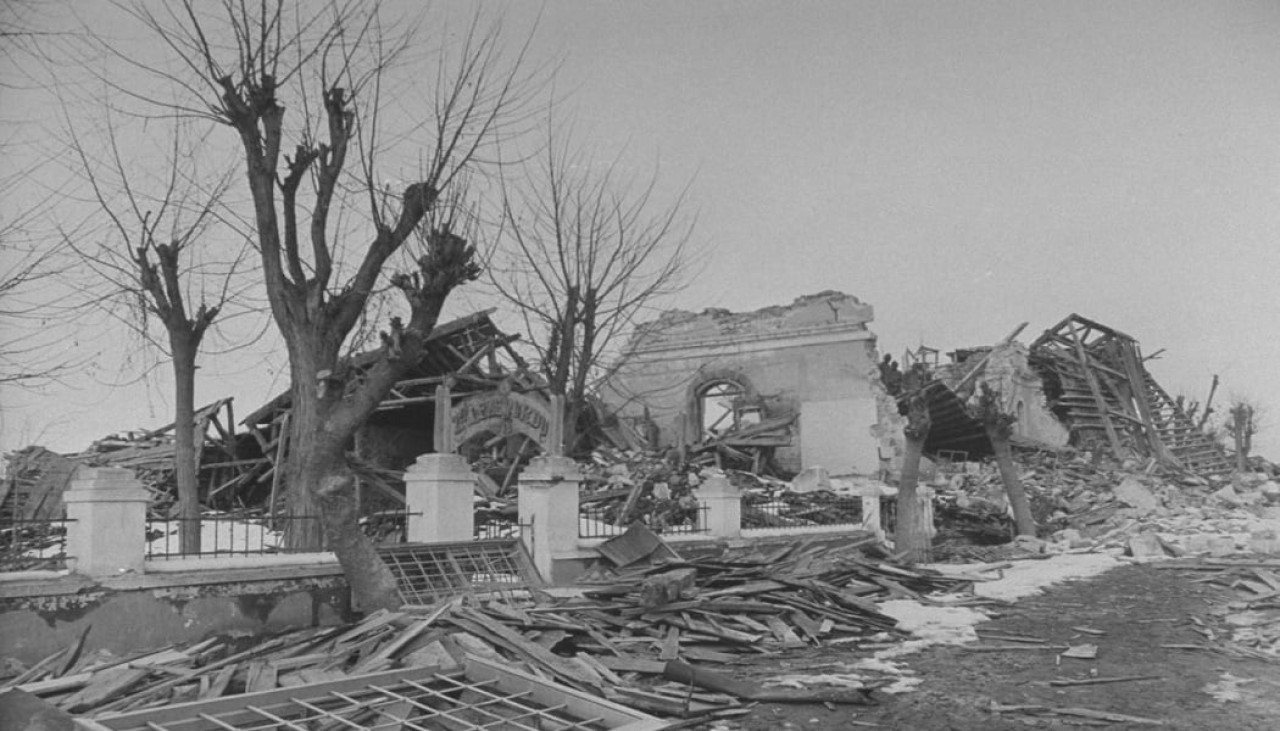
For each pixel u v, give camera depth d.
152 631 10.57
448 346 26.19
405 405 27.27
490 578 14.16
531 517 15.55
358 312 15.79
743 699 9.55
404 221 15.83
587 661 10.45
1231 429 43.44
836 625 13.97
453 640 10.20
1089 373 41.03
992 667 11.28
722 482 19.98
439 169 16.58
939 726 8.62
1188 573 20.55
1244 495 35.09
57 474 22.11
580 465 28.28
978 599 17.09
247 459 27.95
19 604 9.59
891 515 27.30
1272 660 11.62
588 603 13.26
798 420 35.47
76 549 10.41
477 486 22.11
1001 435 29.62
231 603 11.31
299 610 11.98
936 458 39.69
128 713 6.00
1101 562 23.58
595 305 24.64
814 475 30.72
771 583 15.29
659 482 26.50
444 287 13.13
